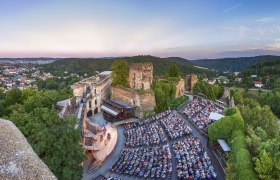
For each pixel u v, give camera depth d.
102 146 47.03
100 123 65.19
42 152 28.06
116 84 80.81
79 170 30.98
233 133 39.03
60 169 28.06
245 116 47.91
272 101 107.25
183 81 94.62
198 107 68.44
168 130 52.38
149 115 67.94
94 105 76.12
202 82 99.19
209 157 39.09
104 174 37.41
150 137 50.00
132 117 68.38
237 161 28.17
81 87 74.69
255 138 32.56
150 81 79.56
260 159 26.38
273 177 23.81
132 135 54.31
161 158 38.78
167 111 68.25
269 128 44.06
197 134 50.31
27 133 30.06
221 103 79.38
